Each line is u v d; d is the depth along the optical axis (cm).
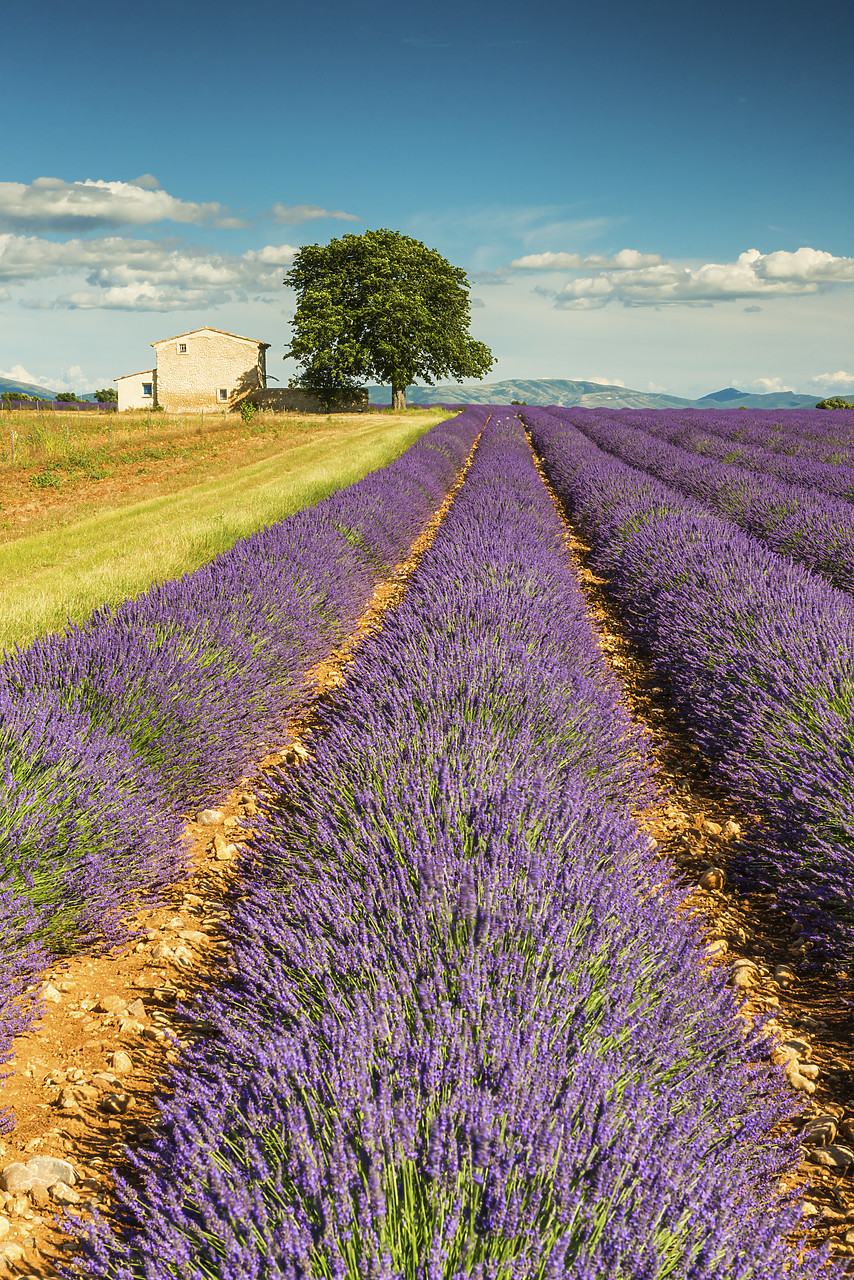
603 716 410
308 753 459
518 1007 180
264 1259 129
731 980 290
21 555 1009
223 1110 169
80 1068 244
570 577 747
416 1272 126
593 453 1970
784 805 356
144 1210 159
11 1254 177
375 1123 143
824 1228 187
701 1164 157
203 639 502
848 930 291
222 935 313
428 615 549
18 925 280
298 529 863
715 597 627
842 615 537
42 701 384
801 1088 234
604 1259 125
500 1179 130
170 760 404
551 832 274
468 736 340
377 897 240
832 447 1969
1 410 5106
